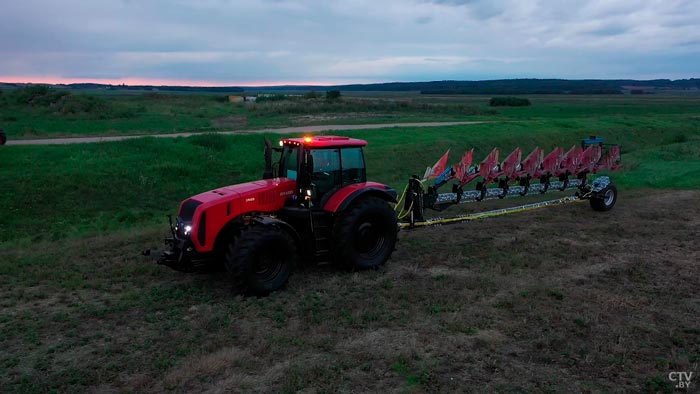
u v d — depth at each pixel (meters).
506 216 12.61
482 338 5.79
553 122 38.44
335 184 8.18
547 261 8.70
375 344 5.66
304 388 4.77
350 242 7.88
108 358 5.43
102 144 19.27
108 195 14.80
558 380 4.91
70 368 5.20
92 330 6.12
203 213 7.02
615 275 8.04
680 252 9.33
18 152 17.20
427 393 4.68
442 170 10.32
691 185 17.23
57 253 9.32
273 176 8.70
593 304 6.80
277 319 6.34
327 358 5.34
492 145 28.50
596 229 11.09
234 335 5.93
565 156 12.88
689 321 6.29
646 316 6.43
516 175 11.81
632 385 4.85
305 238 8.05
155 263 8.65
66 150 18.06
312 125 35.06
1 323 6.30
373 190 8.30
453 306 6.68
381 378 4.96
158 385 4.88
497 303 6.80
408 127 31.59
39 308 6.77
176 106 51.56
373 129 29.53
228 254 7.03
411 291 7.26
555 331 5.98
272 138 23.44
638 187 17.14
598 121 40.69
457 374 5.03
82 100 43.56
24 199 13.48
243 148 21.53
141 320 6.39
